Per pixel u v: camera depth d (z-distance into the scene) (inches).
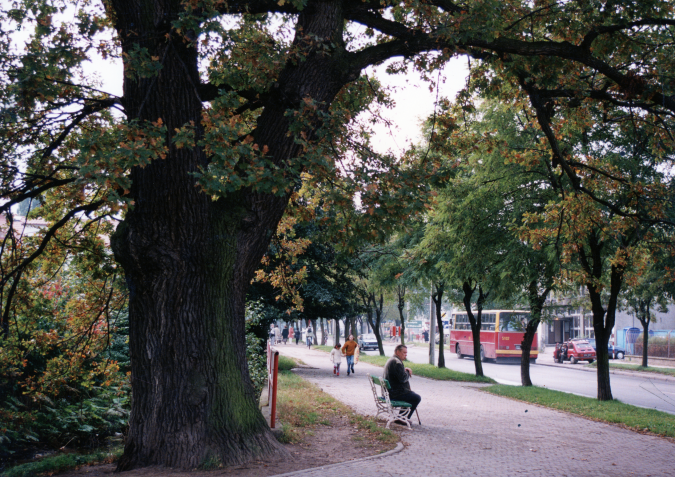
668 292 1146.7
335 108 410.6
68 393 546.9
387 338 3722.9
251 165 253.6
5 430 434.6
